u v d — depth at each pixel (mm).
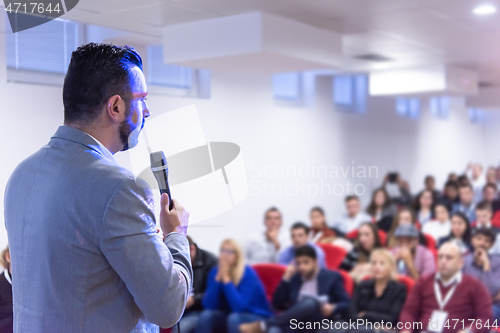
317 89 5762
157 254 899
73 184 916
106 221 873
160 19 1528
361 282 2959
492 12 2488
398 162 7621
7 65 1381
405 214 4477
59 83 1474
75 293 911
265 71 3510
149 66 1688
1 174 1328
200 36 1701
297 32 2699
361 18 2705
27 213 962
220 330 2826
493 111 10102
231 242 3035
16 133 1359
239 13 2092
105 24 1506
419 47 3672
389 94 5355
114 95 979
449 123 9219
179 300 917
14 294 1017
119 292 938
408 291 2949
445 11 2502
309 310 2865
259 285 3039
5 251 1331
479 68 4844
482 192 6188
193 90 1971
